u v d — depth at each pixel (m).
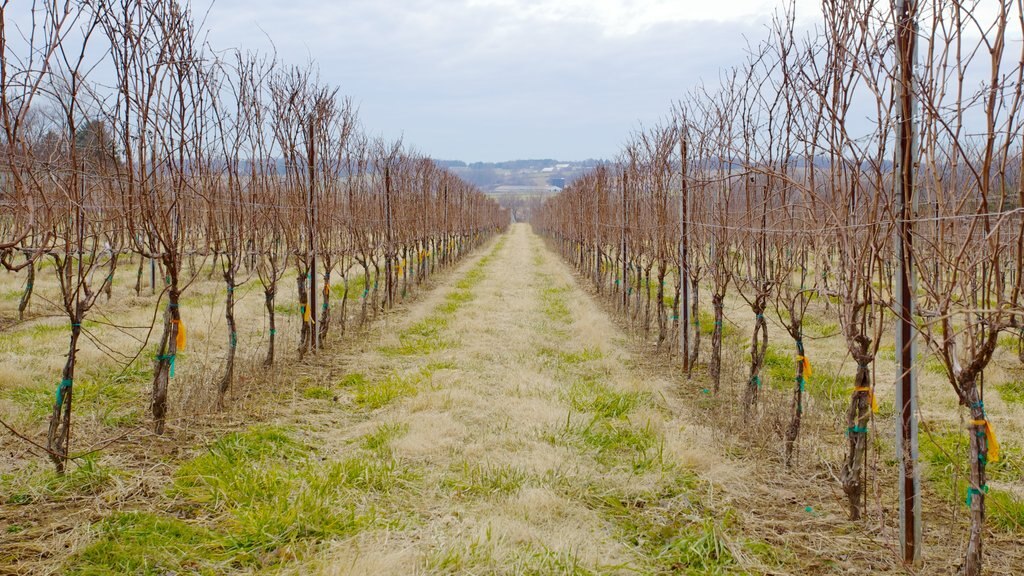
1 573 3.58
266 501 4.51
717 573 3.87
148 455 5.33
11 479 4.64
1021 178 3.05
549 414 6.60
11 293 12.26
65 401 4.89
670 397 7.64
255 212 8.14
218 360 8.52
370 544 4.05
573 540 4.18
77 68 4.39
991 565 3.96
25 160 3.93
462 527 4.36
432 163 22.05
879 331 3.95
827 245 5.00
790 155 5.53
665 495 4.98
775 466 5.52
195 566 3.80
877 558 4.05
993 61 3.02
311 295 9.30
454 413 6.68
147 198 5.21
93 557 3.77
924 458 5.66
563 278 21.31
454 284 19.62
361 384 7.93
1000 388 7.82
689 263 8.62
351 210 11.21
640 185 11.66
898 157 3.60
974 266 3.56
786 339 10.73
